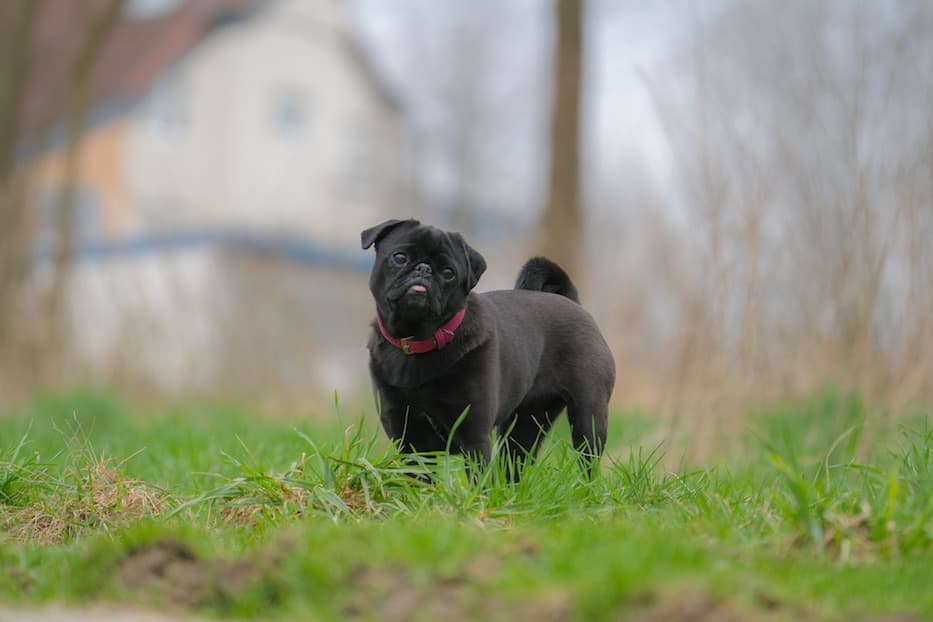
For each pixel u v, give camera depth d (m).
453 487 7.14
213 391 20.89
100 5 28.59
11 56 28.20
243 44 51.38
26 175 22.61
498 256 22.05
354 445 7.70
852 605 5.39
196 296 21.92
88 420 15.36
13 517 7.46
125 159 49.19
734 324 11.80
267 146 52.34
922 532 6.32
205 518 7.46
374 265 8.11
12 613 5.44
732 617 4.86
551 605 4.96
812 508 6.68
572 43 21.36
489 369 7.95
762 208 11.69
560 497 7.22
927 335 10.82
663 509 7.18
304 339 22.20
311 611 5.23
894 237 11.19
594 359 8.83
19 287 21.03
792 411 11.68
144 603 5.65
